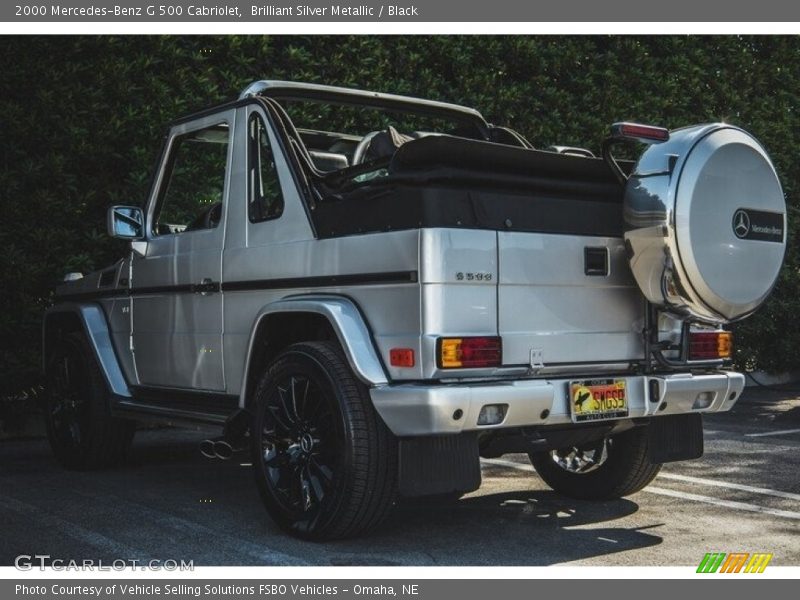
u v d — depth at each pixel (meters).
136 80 7.72
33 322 7.33
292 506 4.52
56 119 7.35
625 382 4.52
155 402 5.75
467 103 9.12
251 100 5.18
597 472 5.34
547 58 9.79
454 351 4.06
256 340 4.84
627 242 4.49
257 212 5.04
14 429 7.79
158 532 4.67
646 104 10.30
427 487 4.16
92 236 7.50
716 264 4.38
